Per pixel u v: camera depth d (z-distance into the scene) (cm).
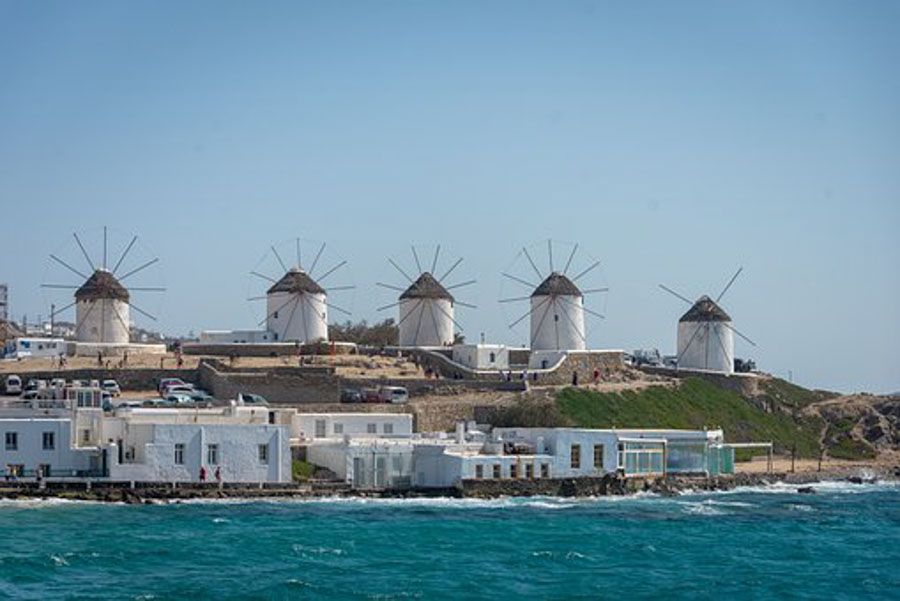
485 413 19075
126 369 19475
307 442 16475
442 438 17162
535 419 18838
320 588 10062
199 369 19638
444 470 16000
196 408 16175
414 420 18488
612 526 14000
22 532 12206
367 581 10412
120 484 14488
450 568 11100
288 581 10206
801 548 12988
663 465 17825
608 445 16975
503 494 16012
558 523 14012
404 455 16038
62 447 14512
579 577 10956
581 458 16750
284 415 16862
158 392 19175
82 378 19300
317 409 17988
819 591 10738
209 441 14925
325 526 13150
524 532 13250
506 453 16588
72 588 9831
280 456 15212
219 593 9756
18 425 14412
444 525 13500
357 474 15725
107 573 10419
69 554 11056
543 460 16400
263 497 14988
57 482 14288
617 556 12044
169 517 13375
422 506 14950
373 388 19625
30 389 17525
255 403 17750
